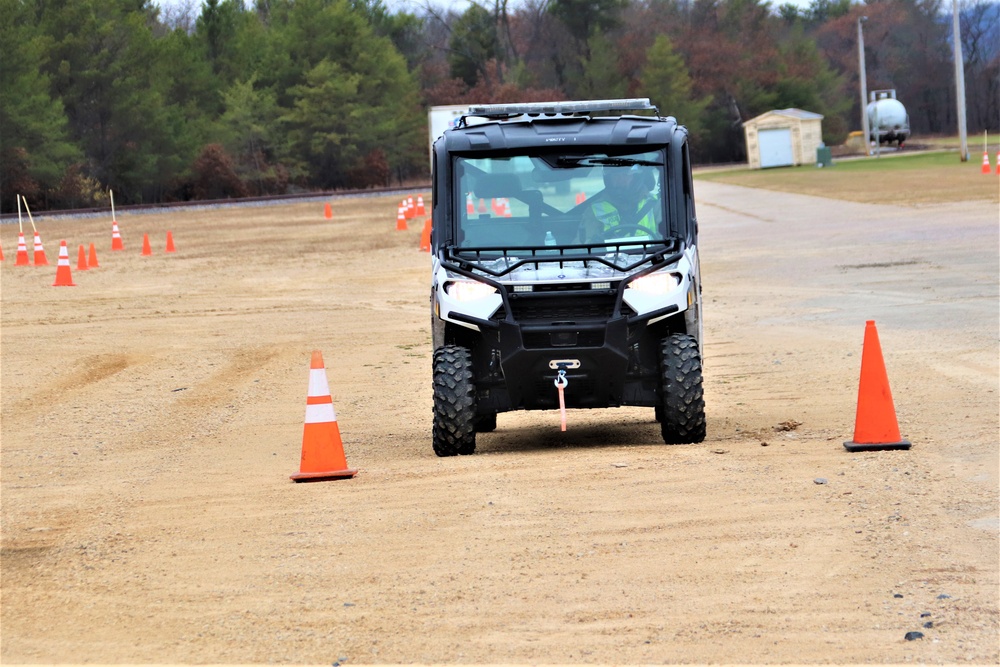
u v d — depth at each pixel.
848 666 7.41
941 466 12.38
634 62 188.62
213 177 123.81
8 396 21.16
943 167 94.19
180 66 133.38
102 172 117.00
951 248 37.28
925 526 10.20
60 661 8.25
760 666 7.48
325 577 9.75
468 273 13.99
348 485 13.10
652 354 14.65
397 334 27.78
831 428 15.22
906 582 8.88
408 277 40.00
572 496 11.88
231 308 33.50
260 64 148.12
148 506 12.70
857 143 167.88
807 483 11.93
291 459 15.10
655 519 10.88
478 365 14.62
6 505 13.10
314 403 13.75
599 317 13.85
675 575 9.30
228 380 22.42
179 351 26.22
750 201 69.50
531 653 7.90
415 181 160.50
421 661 7.86
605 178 14.42
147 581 9.96
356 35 149.75
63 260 40.75
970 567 9.11
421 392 20.44
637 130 14.59
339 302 34.25
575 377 13.85
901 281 30.80
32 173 104.19
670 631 8.15
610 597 8.88
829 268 34.97
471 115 15.88
